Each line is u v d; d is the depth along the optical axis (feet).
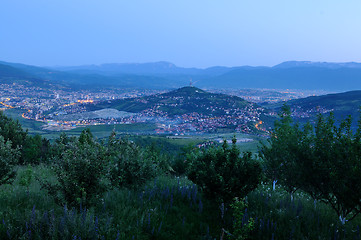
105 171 27.81
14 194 30.91
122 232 22.76
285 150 37.55
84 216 22.12
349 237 24.63
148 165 37.40
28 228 20.98
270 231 25.44
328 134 28.78
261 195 36.73
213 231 25.99
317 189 31.42
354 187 25.96
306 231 25.81
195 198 34.47
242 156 31.12
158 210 29.45
